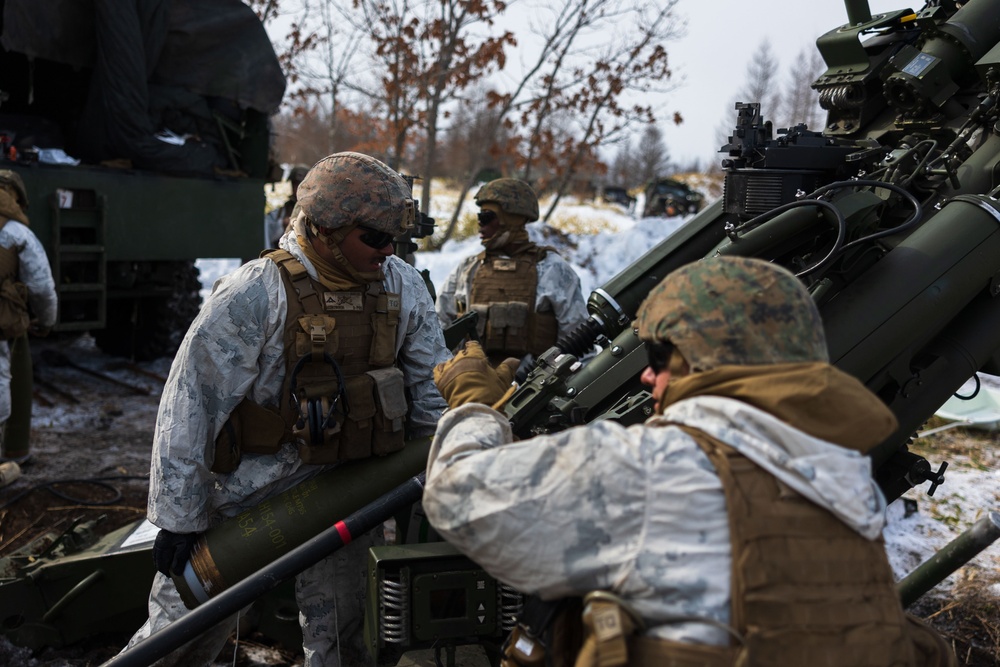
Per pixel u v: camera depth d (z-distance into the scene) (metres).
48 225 6.42
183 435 2.29
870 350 2.34
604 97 10.83
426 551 2.09
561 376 2.35
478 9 10.06
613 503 1.33
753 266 1.42
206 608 1.93
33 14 6.36
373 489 2.48
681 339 1.40
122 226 6.91
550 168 11.78
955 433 6.16
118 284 7.12
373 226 2.36
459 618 2.09
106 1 6.53
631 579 1.30
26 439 4.98
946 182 2.75
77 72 7.68
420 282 2.71
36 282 4.47
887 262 2.47
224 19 7.30
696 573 1.28
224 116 7.60
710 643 1.26
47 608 3.06
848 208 2.45
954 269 2.45
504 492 1.39
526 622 1.56
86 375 7.38
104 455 5.36
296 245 2.43
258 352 2.35
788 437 1.32
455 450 1.54
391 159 12.24
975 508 4.83
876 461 2.55
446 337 3.85
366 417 2.44
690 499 1.30
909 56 3.03
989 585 3.84
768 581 1.26
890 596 1.34
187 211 7.35
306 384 2.39
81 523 3.52
